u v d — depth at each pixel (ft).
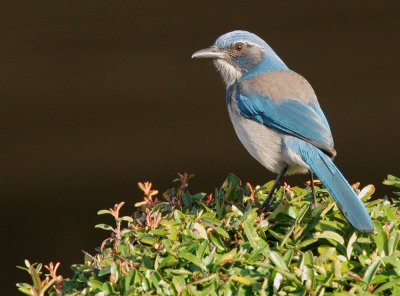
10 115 52.29
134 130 53.01
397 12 51.26
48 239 51.65
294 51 52.13
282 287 19.25
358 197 23.84
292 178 50.67
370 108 52.24
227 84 34.22
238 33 34.06
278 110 30.30
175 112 53.06
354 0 51.44
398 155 51.90
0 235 51.47
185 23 51.34
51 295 22.03
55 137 52.85
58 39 51.08
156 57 51.96
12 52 50.85
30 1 50.26
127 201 52.37
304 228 21.26
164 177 53.06
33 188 52.65
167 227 22.06
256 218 22.06
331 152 28.86
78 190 52.65
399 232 20.20
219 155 53.21
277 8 51.80
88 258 22.88
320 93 52.42
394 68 51.80
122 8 51.06
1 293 50.06
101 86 52.24
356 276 19.25
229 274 19.61
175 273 19.86
